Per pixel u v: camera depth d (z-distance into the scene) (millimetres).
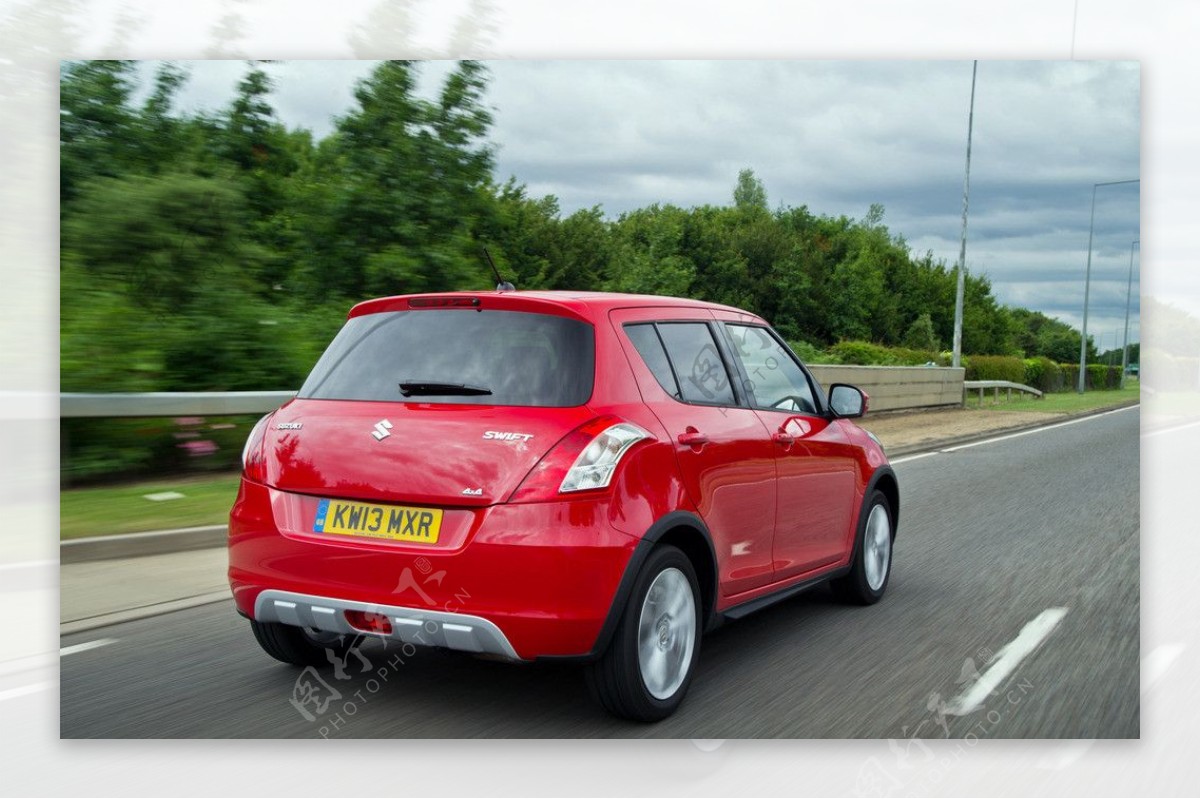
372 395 4355
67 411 8570
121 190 11453
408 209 14953
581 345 4305
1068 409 30812
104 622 5668
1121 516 10094
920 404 26203
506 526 3904
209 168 13570
